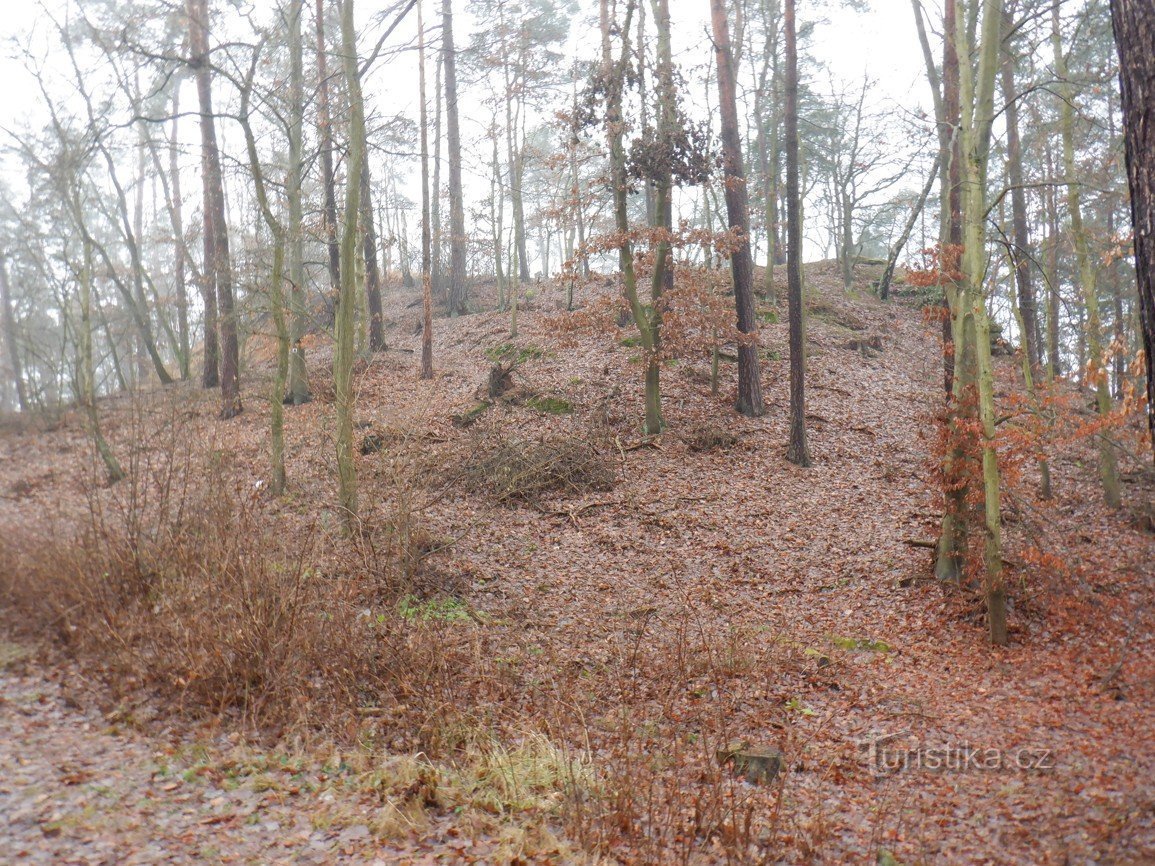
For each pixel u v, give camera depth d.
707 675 9.67
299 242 19.00
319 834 5.58
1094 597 10.72
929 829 6.48
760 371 21.30
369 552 11.22
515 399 20.34
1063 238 17.48
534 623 11.12
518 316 28.52
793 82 16.97
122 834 5.16
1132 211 3.82
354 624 8.69
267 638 7.61
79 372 14.24
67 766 5.98
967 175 10.42
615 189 18.59
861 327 26.28
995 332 24.75
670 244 18.92
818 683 9.66
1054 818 6.37
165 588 8.15
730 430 19.00
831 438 18.70
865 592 12.30
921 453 17.62
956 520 12.02
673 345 18.83
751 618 11.67
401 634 8.70
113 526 8.98
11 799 5.37
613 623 11.35
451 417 19.47
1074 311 25.09
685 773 7.40
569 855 5.71
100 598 8.10
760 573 13.13
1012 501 11.36
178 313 26.56
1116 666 9.05
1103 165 14.91
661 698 9.08
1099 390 13.80
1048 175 21.27
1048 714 8.45
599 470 16.83
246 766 6.42
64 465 11.69
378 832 5.67
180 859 4.98
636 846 5.99
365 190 23.81
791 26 16.94
